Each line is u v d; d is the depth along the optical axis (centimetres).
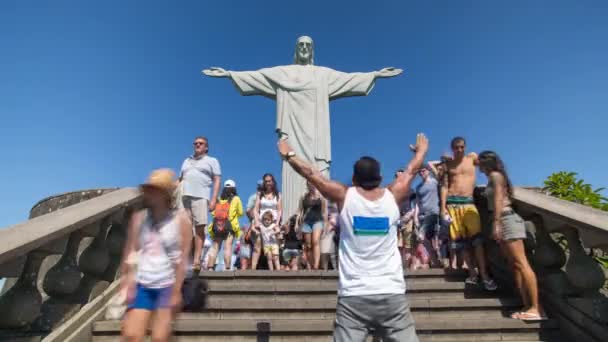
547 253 498
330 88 1288
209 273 590
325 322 443
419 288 538
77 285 429
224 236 763
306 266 760
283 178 1202
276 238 781
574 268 453
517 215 480
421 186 745
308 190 716
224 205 763
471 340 441
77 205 462
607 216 442
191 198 616
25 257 372
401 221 857
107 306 462
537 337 445
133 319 288
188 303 338
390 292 266
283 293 534
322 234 696
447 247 746
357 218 281
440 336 444
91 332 423
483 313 489
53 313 396
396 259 279
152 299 296
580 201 734
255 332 434
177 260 302
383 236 279
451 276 589
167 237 301
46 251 380
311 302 500
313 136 1230
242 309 484
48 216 409
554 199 512
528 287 462
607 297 439
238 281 567
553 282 478
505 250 484
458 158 598
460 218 572
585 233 437
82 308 432
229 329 434
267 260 821
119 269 520
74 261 434
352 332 268
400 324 266
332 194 295
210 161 636
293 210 1163
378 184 297
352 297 268
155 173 307
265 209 802
